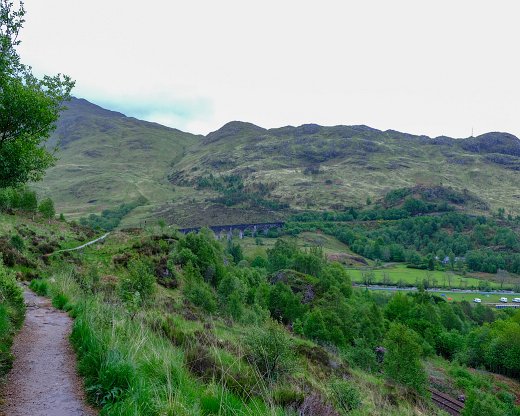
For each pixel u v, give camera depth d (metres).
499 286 143.62
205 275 60.50
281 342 11.31
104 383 7.02
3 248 29.69
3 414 6.33
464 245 191.88
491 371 69.19
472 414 35.34
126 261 44.72
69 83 16.05
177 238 68.38
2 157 13.85
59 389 7.49
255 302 54.16
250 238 195.38
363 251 180.75
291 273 86.62
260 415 6.66
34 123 14.56
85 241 55.56
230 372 8.70
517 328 68.31
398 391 30.95
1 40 12.81
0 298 12.53
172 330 11.40
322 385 13.78
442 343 75.81
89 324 10.27
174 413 5.89
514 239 195.88
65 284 21.42
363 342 48.41
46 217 64.00
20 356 9.30
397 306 85.62
